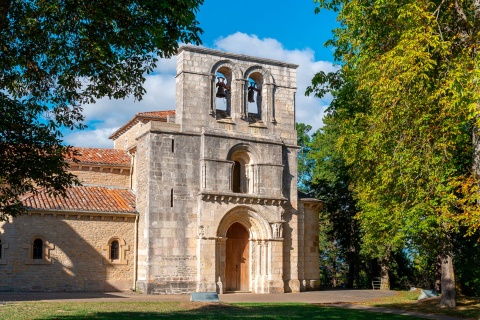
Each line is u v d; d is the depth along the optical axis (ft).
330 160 182.09
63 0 50.49
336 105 91.76
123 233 125.80
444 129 67.82
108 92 59.52
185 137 124.98
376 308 98.02
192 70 127.24
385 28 73.87
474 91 58.08
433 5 67.67
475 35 65.82
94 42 52.75
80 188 132.26
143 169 126.21
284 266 131.95
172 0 51.70
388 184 82.74
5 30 51.72
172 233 120.98
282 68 138.51
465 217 64.59
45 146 56.03
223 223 124.88
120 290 123.44
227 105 134.21
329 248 217.36
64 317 68.18
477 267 128.67
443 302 100.22
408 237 108.88
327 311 86.74
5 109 54.44
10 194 57.26
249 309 86.79
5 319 65.21
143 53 57.52
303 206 139.03
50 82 58.13
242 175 131.95
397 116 69.15
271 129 134.31
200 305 89.30
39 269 116.78
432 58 69.51
